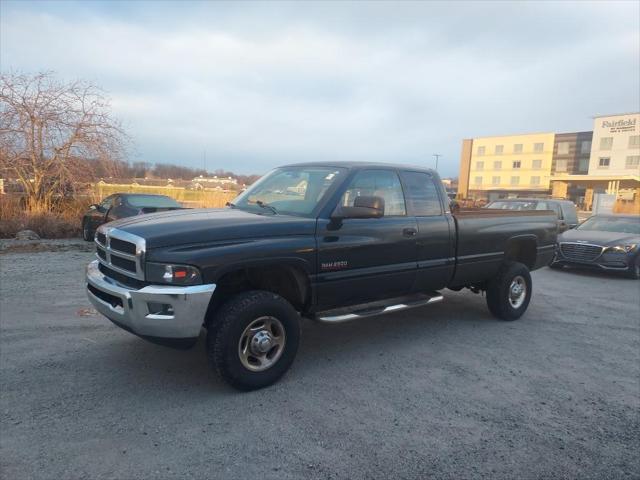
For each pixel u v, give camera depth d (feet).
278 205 15.64
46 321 18.49
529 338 18.78
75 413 11.45
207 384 13.37
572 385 14.21
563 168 278.26
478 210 20.83
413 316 21.66
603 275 36.17
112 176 54.54
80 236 45.32
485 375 14.76
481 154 313.94
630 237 35.58
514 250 23.13
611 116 240.53
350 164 16.12
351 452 10.18
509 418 11.98
